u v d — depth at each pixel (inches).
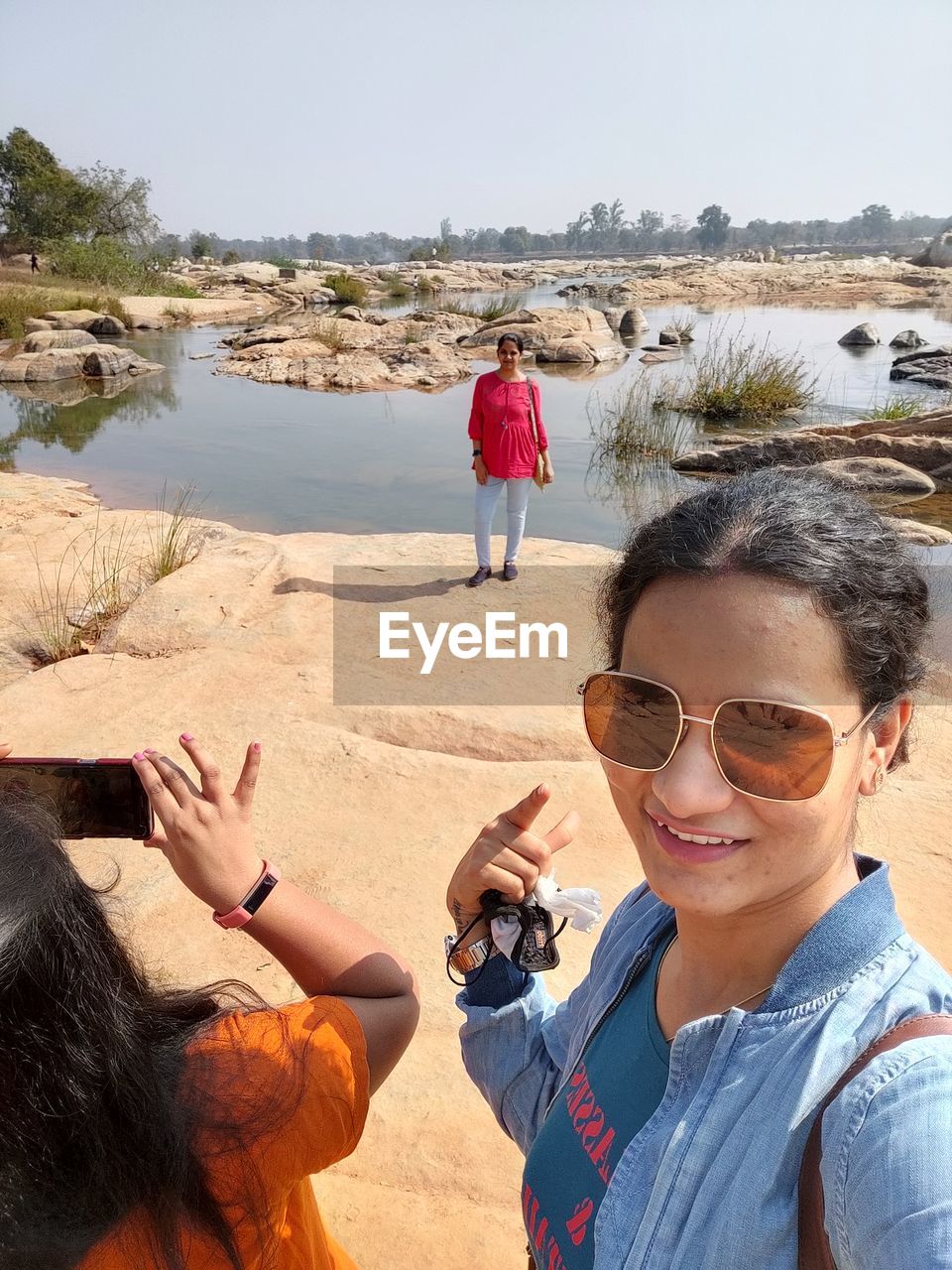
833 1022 34.3
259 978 120.8
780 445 473.4
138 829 53.9
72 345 918.4
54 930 33.2
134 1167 32.5
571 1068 48.0
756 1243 32.7
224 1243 34.7
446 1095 105.0
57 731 184.1
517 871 53.4
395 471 486.0
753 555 36.8
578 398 682.2
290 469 490.0
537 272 3533.5
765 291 2106.3
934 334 1146.0
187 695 199.2
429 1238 89.3
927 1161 28.8
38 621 239.6
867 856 41.5
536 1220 45.3
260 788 164.4
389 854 146.2
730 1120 34.9
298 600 251.3
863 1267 29.3
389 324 1168.8
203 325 1338.6
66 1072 31.8
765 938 39.2
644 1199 36.8
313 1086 39.9
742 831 37.6
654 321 1338.6
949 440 452.1
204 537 319.0
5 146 1919.3
